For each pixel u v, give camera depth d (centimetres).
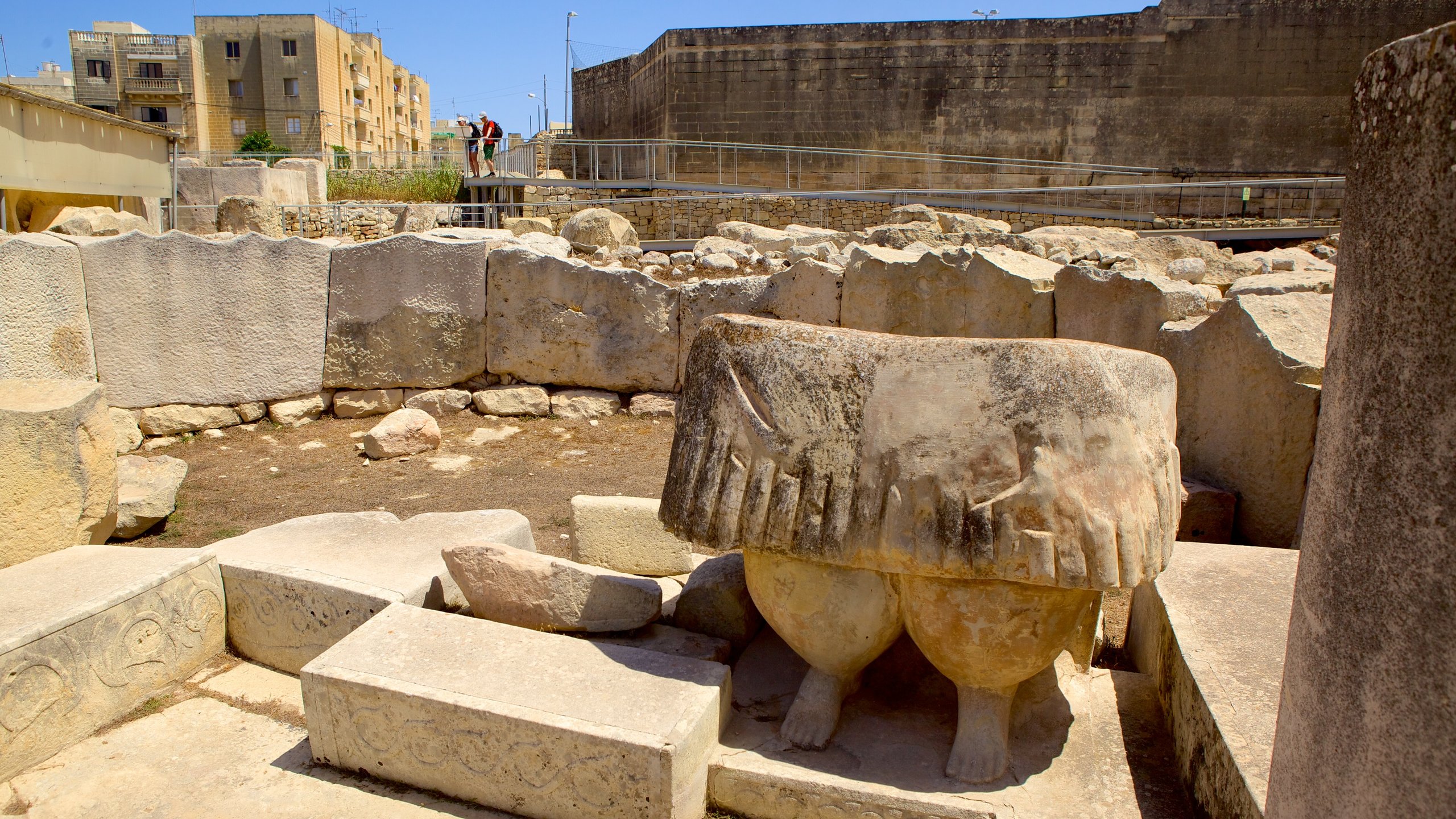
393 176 1806
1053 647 219
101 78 3738
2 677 254
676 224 1462
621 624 287
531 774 232
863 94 1752
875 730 249
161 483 466
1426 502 109
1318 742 132
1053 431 202
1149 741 258
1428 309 109
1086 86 1688
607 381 692
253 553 335
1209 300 566
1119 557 204
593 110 2278
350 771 259
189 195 1436
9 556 350
